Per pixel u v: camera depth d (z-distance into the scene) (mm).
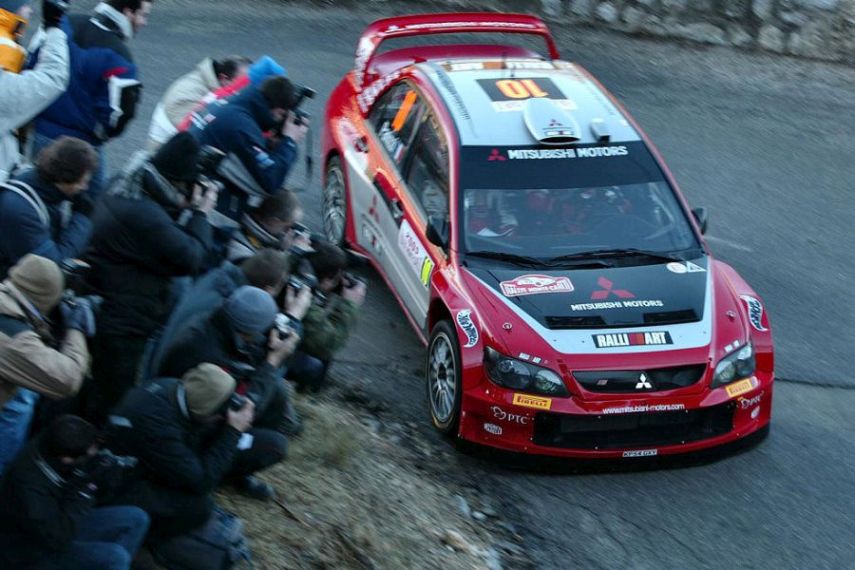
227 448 9953
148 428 9594
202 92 15672
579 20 32688
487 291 14602
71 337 9742
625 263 15273
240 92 13555
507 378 13852
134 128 23000
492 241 15352
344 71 27438
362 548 11734
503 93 17219
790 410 16156
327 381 15703
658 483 14125
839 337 18453
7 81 12305
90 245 11109
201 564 10164
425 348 17078
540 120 16531
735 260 20969
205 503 10141
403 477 13578
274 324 11031
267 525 11438
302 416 13914
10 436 9812
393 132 18016
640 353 13945
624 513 13484
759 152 25969
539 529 13148
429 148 16781
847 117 28406
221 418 9969
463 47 19969
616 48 31391
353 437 13914
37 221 10812
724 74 30453
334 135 19531
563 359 13805
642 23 32438
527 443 13883
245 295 10305
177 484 9812
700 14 32250
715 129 27016
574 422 13789
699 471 14414
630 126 16969
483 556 12469
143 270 11102
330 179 19703
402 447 14492
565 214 15727
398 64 19469
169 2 31359
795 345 18094
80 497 8758
